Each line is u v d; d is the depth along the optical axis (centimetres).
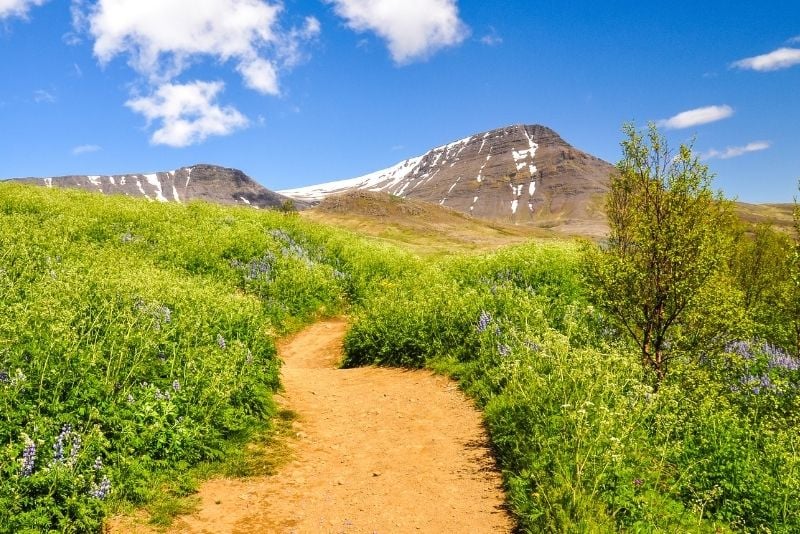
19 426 611
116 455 661
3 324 733
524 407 857
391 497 721
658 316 1011
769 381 1063
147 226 2291
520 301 1355
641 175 1012
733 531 621
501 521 645
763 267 1608
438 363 1287
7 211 2003
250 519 653
